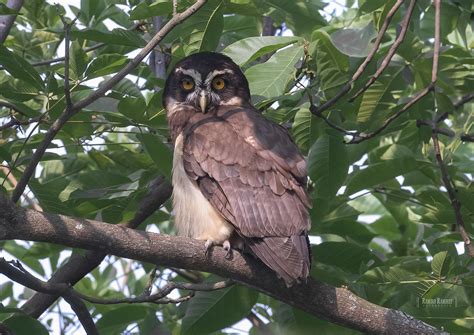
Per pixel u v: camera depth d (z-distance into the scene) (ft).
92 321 31.83
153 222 43.39
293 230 31.53
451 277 32.91
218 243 32.76
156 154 34.55
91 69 32.22
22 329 30.96
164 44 39.88
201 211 33.40
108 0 41.63
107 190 38.04
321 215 37.47
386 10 34.32
